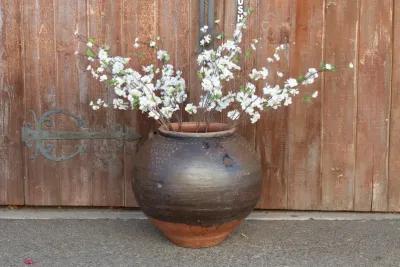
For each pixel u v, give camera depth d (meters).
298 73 3.39
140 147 3.29
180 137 2.98
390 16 3.35
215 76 3.05
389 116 3.41
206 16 3.36
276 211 3.55
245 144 3.08
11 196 3.54
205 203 2.91
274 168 3.48
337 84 3.40
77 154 3.51
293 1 3.35
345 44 3.37
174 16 3.38
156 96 3.18
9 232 3.30
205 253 3.06
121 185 3.53
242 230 3.32
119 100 3.19
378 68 3.38
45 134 3.49
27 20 3.40
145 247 3.13
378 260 3.00
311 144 3.45
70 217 3.49
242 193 2.96
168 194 2.92
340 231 3.31
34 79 3.45
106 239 3.22
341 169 3.47
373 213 3.52
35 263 2.97
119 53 3.41
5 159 3.51
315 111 3.43
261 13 3.36
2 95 3.46
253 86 3.12
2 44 3.43
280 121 3.44
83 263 2.97
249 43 3.38
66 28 3.41
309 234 3.27
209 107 3.12
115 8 3.38
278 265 2.95
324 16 3.36
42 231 3.31
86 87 3.45
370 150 3.45
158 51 3.21
